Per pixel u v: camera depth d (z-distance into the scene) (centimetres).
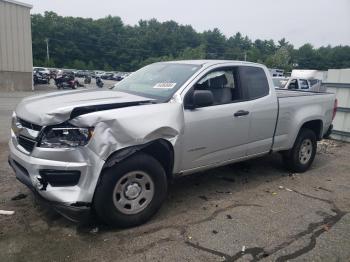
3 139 790
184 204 469
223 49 12681
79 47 10938
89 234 378
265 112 534
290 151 612
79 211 355
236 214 445
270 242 379
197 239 379
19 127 389
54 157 350
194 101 422
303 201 499
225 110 475
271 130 553
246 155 526
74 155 349
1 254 336
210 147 465
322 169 670
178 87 444
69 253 342
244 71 524
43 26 10244
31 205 437
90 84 4347
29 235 370
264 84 548
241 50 12688
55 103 388
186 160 441
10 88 2422
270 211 459
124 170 375
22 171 387
